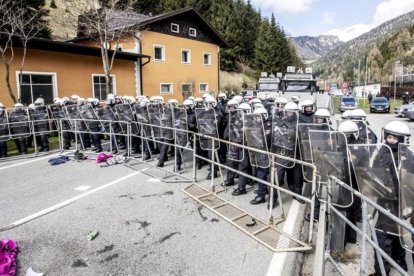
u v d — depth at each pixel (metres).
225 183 7.01
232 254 4.08
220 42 28.17
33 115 10.62
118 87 19.19
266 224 4.89
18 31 15.29
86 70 17.19
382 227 3.34
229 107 7.74
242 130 6.17
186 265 3.84
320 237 3.21
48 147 11.02
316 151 4.20
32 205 5.80
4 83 13.88
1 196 6.33
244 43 57.75
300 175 5.90
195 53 25.73
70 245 4.33
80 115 10.59
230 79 46.41
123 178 7.46
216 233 4.66
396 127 3.54
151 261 3.93
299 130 5.02
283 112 5.86
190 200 6.00
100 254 4.11
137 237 4.55
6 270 3.66
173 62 23.66
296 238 4.49
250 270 3.72
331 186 4.02
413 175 3.07
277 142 5.56
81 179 7.44
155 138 8.63
